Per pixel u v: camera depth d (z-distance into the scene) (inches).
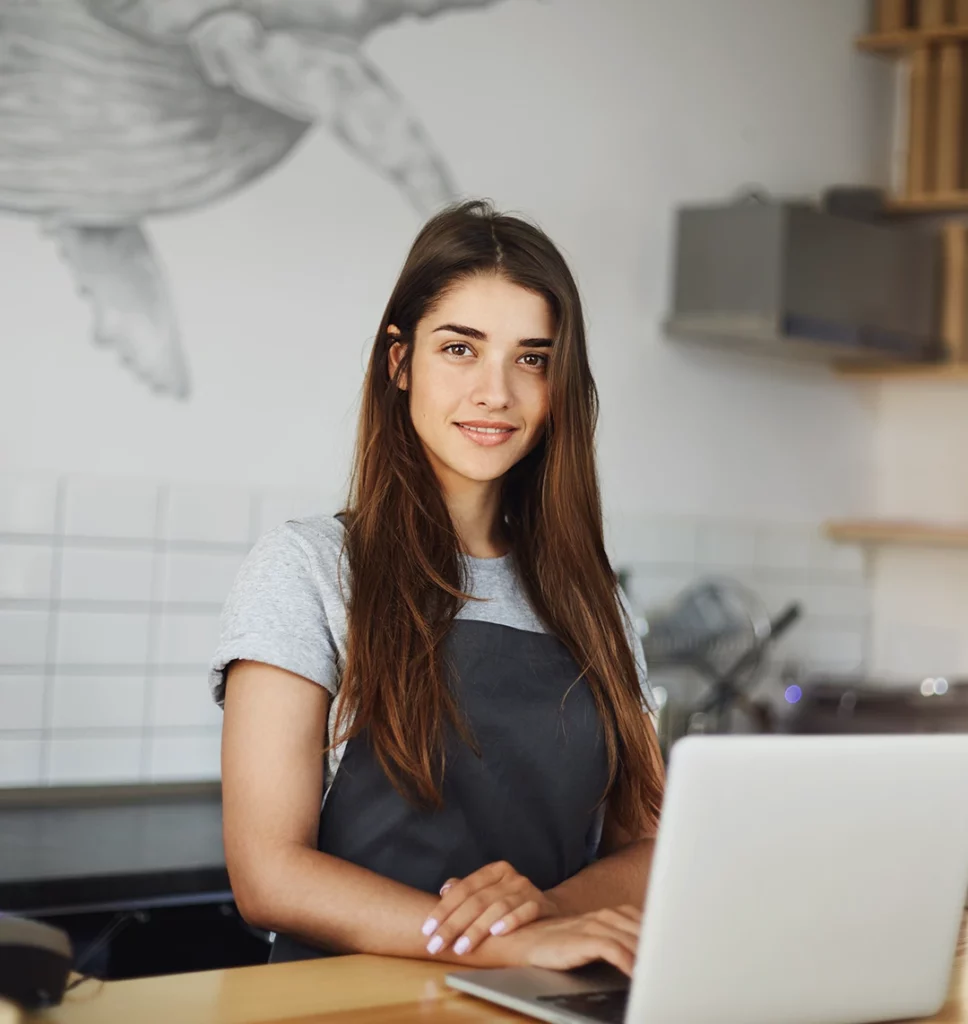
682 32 139.6
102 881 82.6
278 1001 41.9
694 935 38.7
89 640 105.6
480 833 53.7
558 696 56.0
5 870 82.1
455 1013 41.4
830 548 155.9
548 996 41.9
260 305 112.7
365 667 52.0
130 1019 39.7
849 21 154.3
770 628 139.3
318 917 48.0
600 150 133.4
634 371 136.6
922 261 143.6
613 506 135.8
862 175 156.7
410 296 56.5
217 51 109.8
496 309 55.0
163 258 107.9
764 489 149.3
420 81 121.3
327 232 116.0
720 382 144.5
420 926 47.3
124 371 106.4
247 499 112.5
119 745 107.2
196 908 88.6
